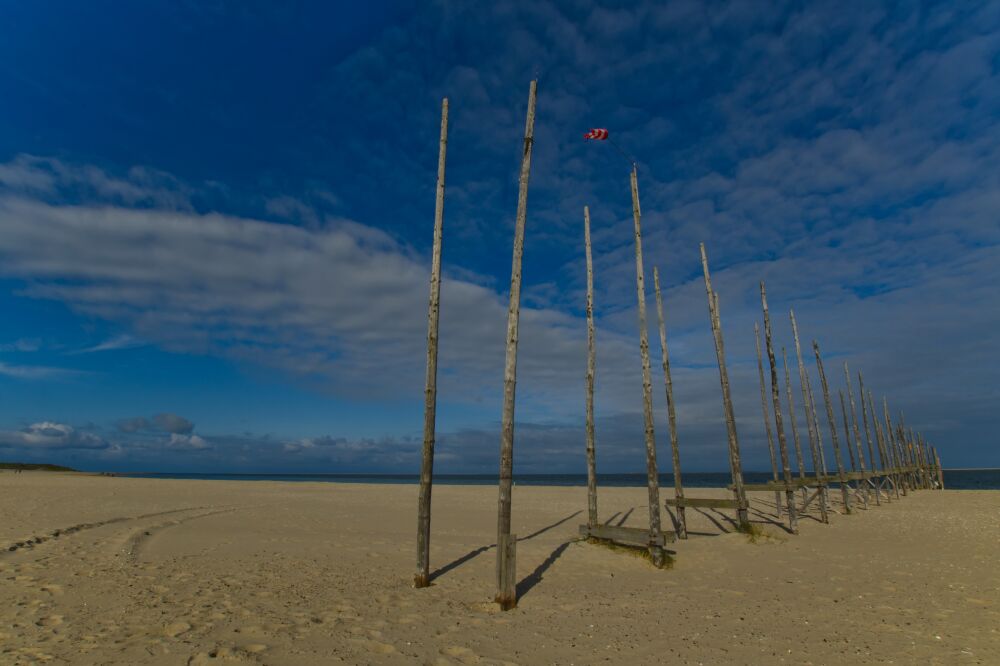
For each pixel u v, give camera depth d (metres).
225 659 6.10
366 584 9.97
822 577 11.55
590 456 14.43
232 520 18.28
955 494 37.03
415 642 7.03
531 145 9.98
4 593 8.55
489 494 33.97
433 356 9.80
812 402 22.44
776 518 21.67
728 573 11.93
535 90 10.15
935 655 6.89
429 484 9.92
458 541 14.93
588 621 8.27
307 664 6.11
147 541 13.58
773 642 7.41
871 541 16.11
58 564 10.60
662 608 9.09
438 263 9.79
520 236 9.69
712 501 15.60
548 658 6.70
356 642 6.90
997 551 14.30
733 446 16.17
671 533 12.35
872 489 33.19
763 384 23.00
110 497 25.88
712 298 17.09
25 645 6.41
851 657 6.85
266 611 8.02
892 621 8.39
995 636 7.60
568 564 12.17
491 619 8.19
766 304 18.81
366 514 21.31
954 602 9.48
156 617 7.56
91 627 7.12
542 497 31.52
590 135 13.30
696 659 6.75
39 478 48.56
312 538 14.60
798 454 23.56
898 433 43.56
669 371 16.38
